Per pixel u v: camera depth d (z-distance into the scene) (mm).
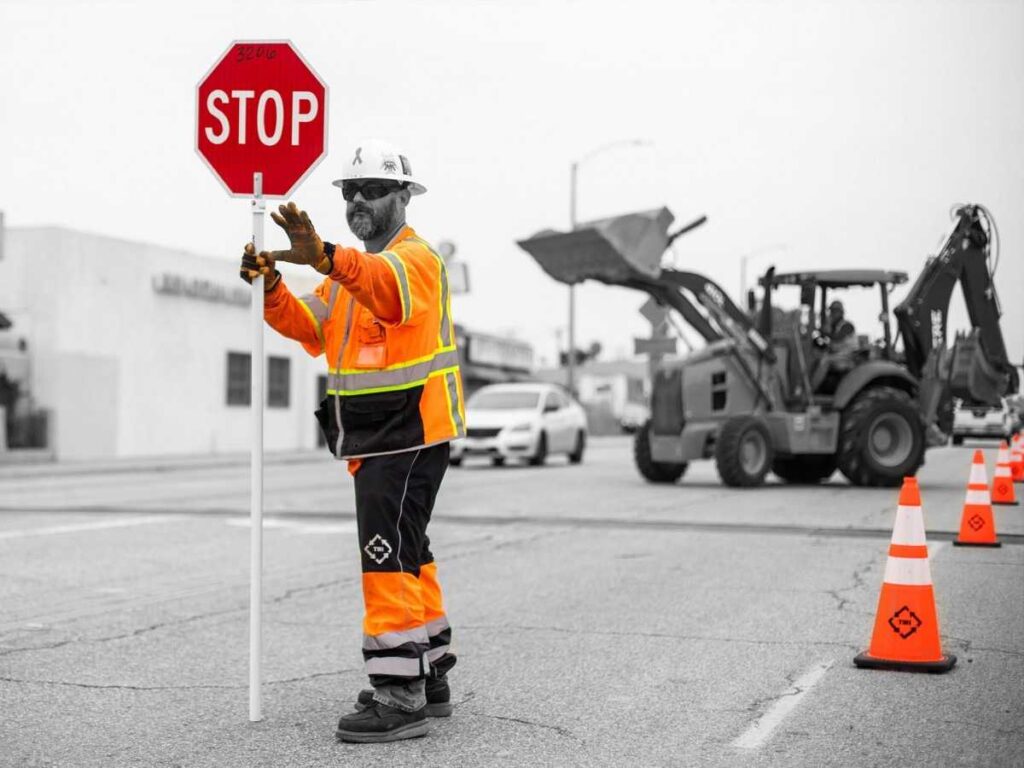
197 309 38500
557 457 36375
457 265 37875
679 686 6625
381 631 5570
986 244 21844
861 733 5656
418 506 5633
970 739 5547
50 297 33188
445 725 5859
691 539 13281
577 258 21516
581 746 5477
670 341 26656
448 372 5680
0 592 9734
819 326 21547
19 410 32844
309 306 5762
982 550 12195
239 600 9406
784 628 8250
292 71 5703
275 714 6051
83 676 6871
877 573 10703
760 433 20625
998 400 21953
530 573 10867
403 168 5723
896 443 21047
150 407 36594
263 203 5680
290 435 43719
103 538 13203
